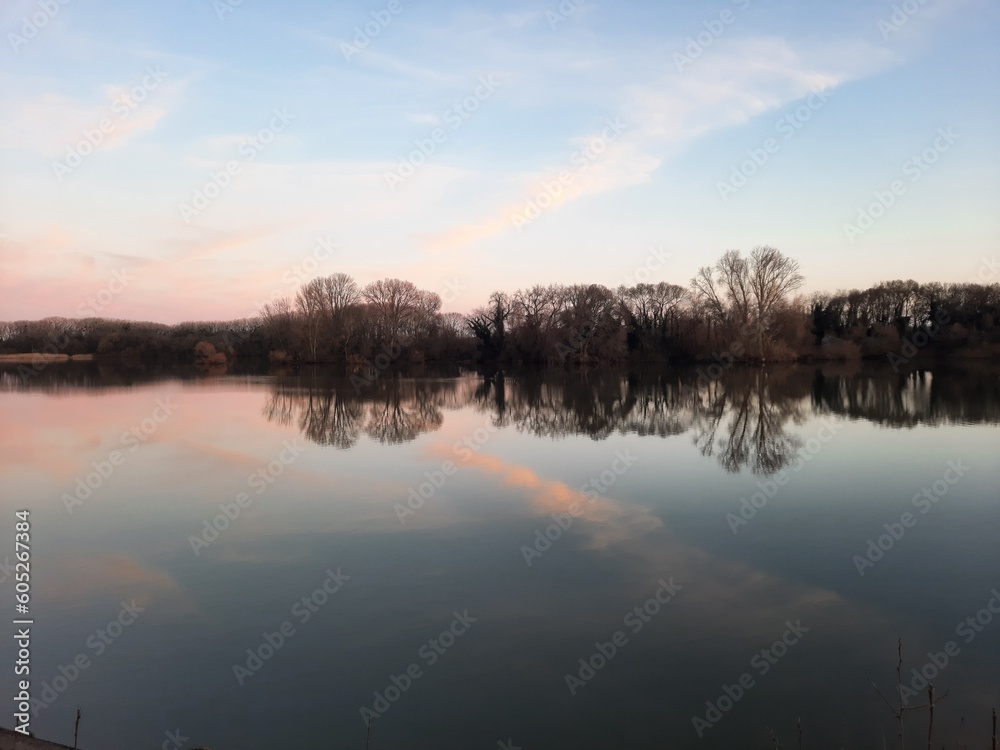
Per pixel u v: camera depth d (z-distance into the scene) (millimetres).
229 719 9117
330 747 8508
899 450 25625
